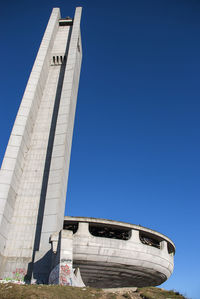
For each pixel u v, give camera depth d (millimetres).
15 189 30109
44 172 32312
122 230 33219
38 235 28234
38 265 24500
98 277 31719
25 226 28734
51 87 39750
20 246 27422
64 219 30797
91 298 15211
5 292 14664
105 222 31234
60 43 44531
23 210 29734
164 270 33656
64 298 14570
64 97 36188
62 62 42531
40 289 15508
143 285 35500
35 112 36250
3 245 26766
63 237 21469
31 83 36688
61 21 47656
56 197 28500
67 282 18828
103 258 29609
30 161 33062
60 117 34312
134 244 30953
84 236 29859
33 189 31156
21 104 34500
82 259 29469
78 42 44219
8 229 28094
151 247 32062
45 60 40281
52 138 34844
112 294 16969
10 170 29484
